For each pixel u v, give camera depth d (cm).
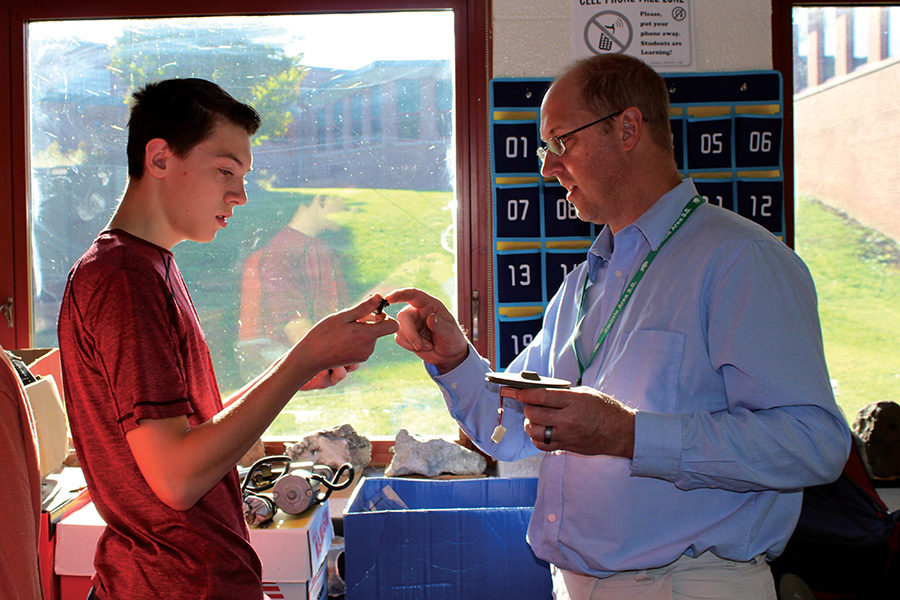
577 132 127
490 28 231
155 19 236
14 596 109
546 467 130
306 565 151
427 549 159
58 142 238
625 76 126
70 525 164
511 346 229
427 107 238
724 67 230
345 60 237
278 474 174
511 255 228
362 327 107
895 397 240
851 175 239
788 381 106
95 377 102
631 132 126
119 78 237
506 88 226
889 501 215
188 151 107
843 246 239
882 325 240
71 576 166
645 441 106
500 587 160
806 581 195
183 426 98
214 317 239
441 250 240
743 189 227
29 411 120
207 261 239
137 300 98
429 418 243
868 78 238
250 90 238
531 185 227
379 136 238
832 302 240
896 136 238
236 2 233
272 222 239
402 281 240
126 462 102
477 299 238
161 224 111
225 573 107
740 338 109
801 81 237
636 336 120
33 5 233
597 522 118
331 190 239
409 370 241
